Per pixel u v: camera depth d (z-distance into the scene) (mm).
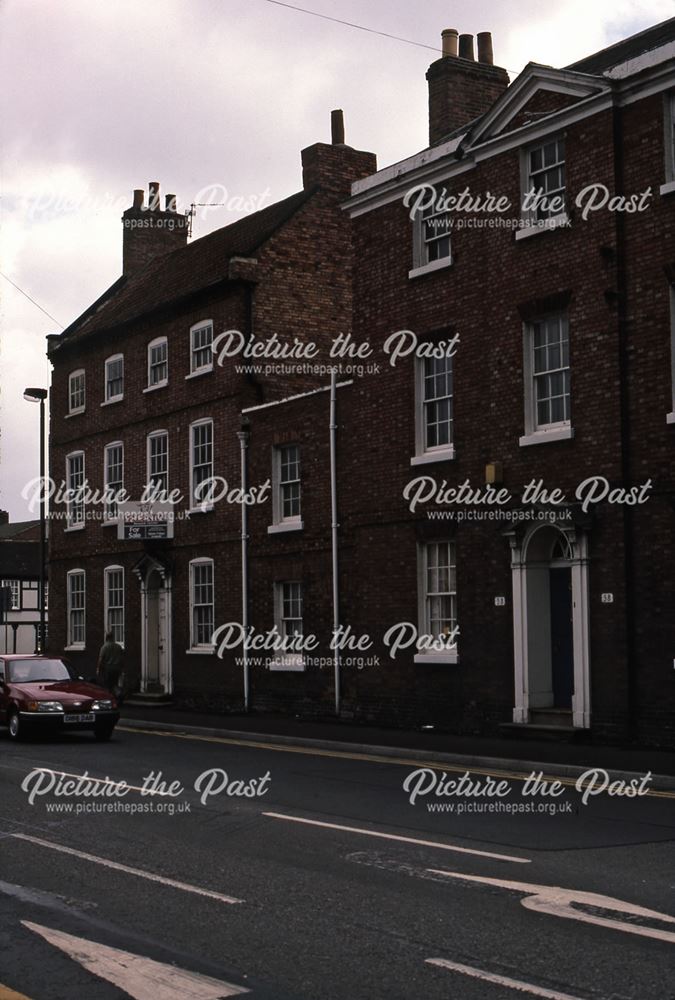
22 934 7711
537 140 21078
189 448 31312
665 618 18234
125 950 7277
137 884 9188
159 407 32750
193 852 10531
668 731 18078
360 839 11094
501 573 21078
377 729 22562
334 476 25688
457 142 22688
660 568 18359
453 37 26219
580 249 20016
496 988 6383
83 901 8633
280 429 27688
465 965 6820
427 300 23203
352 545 25156
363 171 32344
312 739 20438
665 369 18547
